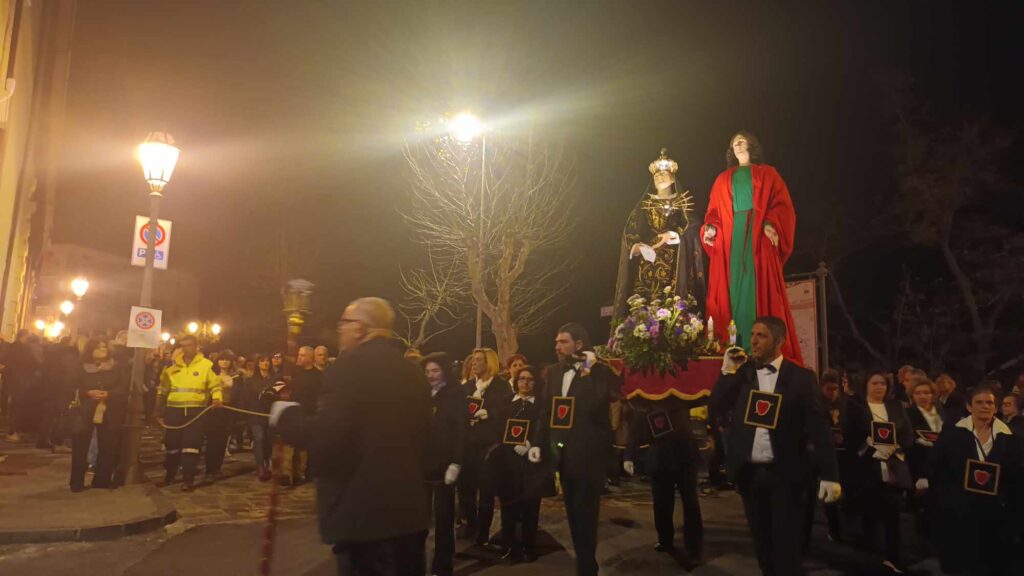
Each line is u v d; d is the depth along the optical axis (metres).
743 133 10.19
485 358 8.62
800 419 5.54
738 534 8.98
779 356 5.78
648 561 7.73
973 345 26.75
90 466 12.76
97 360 10.81
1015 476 6.61
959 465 6.80
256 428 12.61
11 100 16.86
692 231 10.78
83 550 7.84
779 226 9.69
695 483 8.07
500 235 21.08
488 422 8.27
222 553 7.82
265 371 14.98
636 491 12.21
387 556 3.85
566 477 6.32
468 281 24.09
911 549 8.60
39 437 15.38
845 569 7.64
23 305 29.38
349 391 3.86
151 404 21.03
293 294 4.89
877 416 7.93
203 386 11.77
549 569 7.52
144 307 11.43
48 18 24.41
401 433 3.98
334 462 3.77
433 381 7.02
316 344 10.20
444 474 6.86
